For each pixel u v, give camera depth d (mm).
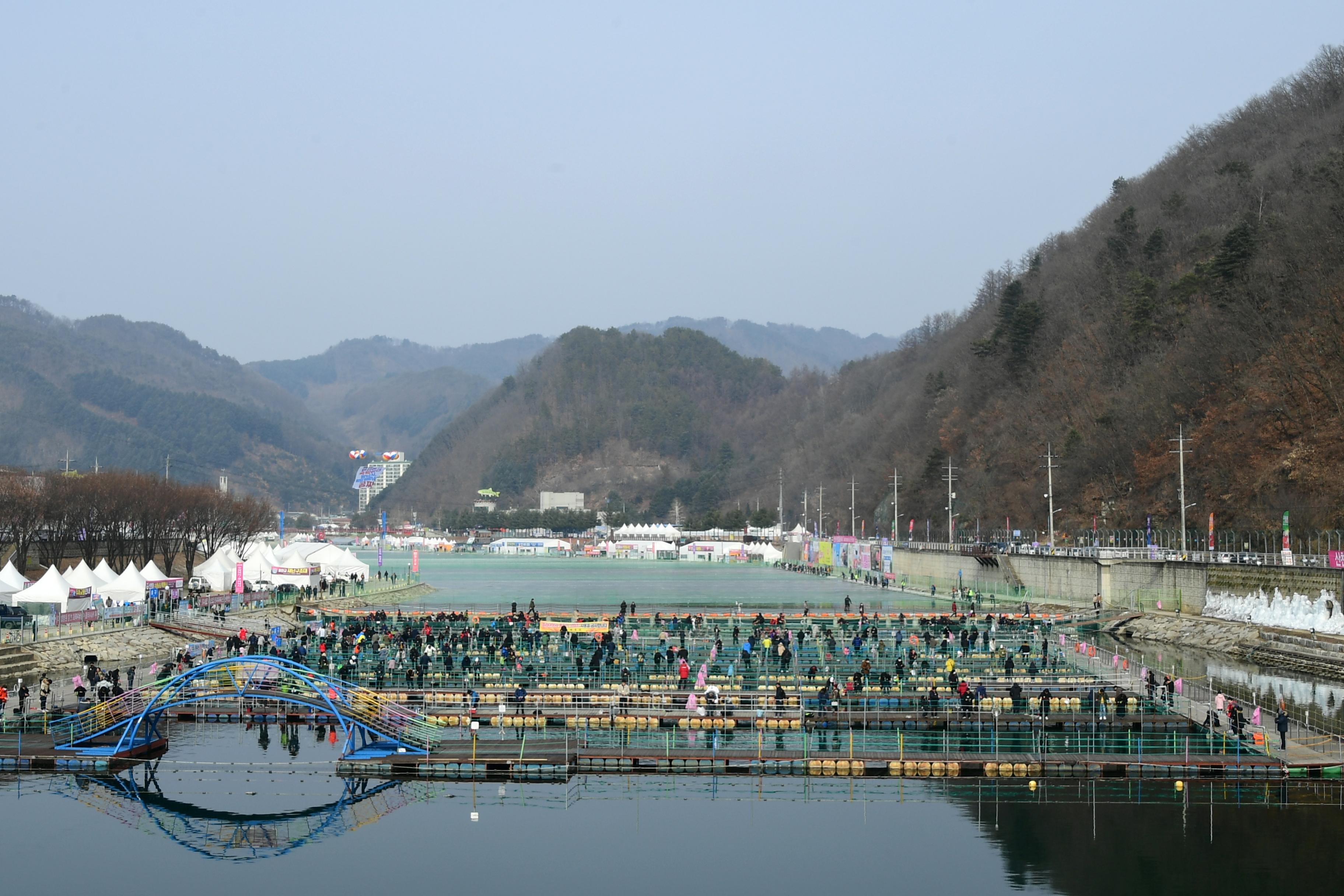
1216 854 57750
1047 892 53469
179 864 58062
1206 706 84312
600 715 82625
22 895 54000
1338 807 64562
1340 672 100062
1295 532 135125
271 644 105562
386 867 57719
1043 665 99062
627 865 57344
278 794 68375
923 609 159500
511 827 63094
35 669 94625
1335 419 142250
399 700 85875
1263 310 176750
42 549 168625
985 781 70188
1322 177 194000
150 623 114375
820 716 81875
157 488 199000
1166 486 171375
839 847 59688
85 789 69375
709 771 72312
